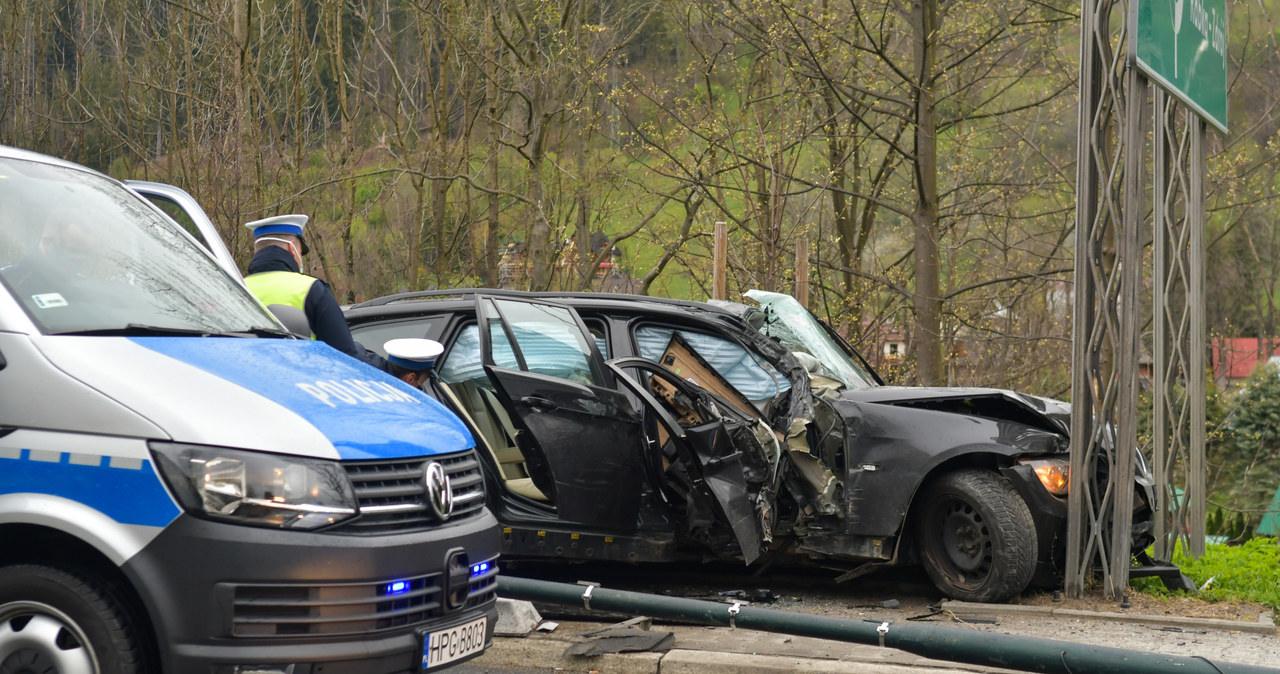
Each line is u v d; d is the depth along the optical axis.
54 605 4.83
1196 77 11.00
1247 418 30.31
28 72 33.78
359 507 4.92
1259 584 10.09
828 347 10.23
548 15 26.45
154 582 4.67
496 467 8.55
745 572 10.25
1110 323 9.44
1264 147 25.56
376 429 5.20
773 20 24.52
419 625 5.09
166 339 5.32
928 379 24.17
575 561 8.70
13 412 4.93
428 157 30.31
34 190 5.92
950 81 25.97
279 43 30.48
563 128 29.14
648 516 8.47
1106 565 9.38
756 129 24.27
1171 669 5.55
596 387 8.38
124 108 32.44
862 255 29.08
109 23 33.00
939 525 9.30
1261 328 36.75
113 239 6.01
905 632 6.24
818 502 8.94
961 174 27.16
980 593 9.03
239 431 4.83
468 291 9.30
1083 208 9.51
